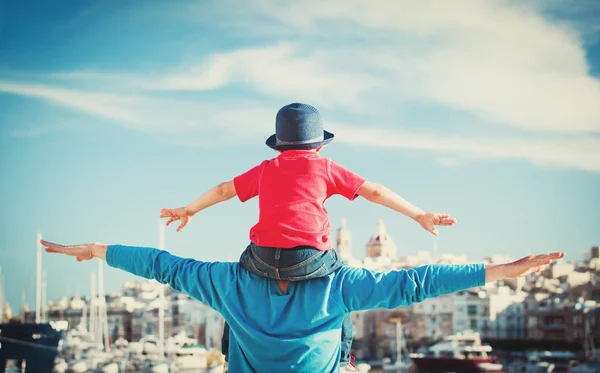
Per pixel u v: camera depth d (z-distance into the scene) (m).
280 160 4.71
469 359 76.00
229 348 4.76
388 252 114.12
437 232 4.55
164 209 5.05
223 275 4.62
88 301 95.81
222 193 4.93
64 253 4.89
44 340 53.53
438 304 109.00
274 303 4.50
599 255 104.56
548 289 107.69
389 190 4.70
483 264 4.45
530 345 99.00
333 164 4.73
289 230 4.48
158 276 4.74
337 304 4.47
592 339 92.62
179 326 99.62
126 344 82.62
